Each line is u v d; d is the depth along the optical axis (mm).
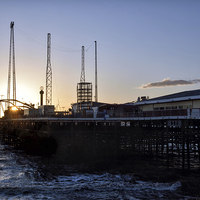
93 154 52719
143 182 36406
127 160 51094
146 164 47438
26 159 56344
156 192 32406
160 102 52344
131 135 56156
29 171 43875
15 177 40344
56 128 56594
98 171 43031
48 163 49500
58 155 53281
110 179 38094
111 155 55906
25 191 33375
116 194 31812
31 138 64750
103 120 54094
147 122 51781
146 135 53000
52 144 52125
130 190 33219
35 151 58969
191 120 40594
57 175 40844
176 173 40562
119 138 57000
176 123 46000
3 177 40688
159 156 54625
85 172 42438
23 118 79438
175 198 30312
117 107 71000
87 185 35219
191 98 44094
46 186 35438
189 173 40531
